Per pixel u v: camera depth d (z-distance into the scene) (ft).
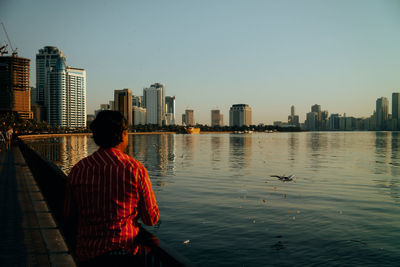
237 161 174.29
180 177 111.75
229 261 38.68
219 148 310.86
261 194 79.56
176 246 43.62
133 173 8.16
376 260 38.73
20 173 58.39
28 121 580.30
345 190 85.71
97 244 7.98
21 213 30.14
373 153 240.12
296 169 136.05
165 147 327.88
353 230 50.26
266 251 41.75
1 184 46.78
